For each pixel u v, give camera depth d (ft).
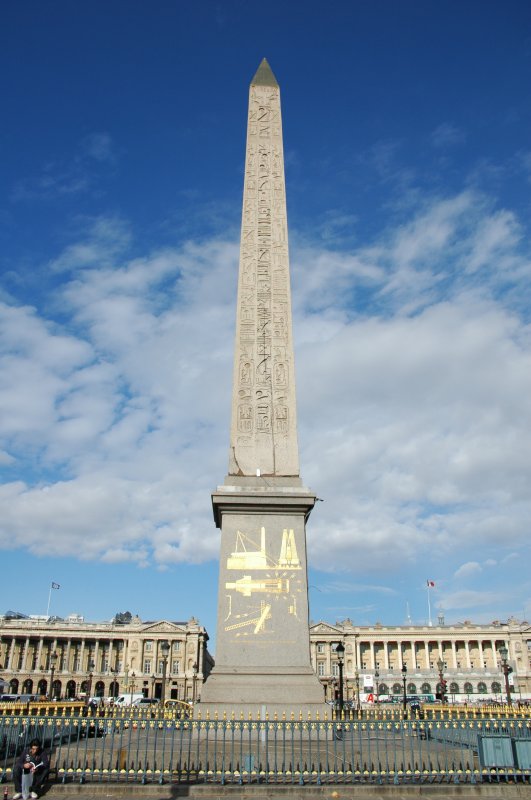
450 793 46.47
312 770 47.98
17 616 474.90
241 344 75.25
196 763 50.03
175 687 432.66
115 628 445.37
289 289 78.28
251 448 70.28
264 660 60.49
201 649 445.78
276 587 63.26
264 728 49.21
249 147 87.04
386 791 46.03
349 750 52.85
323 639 446.60
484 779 49.03
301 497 66.13
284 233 81.46
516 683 422.82
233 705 57.62
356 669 433.89
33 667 429.79
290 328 76.33
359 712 63.72
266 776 46.93
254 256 79.92
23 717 50.42
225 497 65.87
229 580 63.31
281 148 87.40
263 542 64.80
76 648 442.50
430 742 57.98
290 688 58.80
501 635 444.55
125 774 47.78
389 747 53.88
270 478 68.90
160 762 50.24
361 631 449.06
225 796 44.75
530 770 48.96
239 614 62.08
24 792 44.11
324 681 414.41
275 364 74.38
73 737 68.95
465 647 449.89
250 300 77.51
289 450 70.44
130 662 438.40
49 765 47.93
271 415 71.92
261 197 83.56
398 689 417.28
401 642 450.71
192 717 57.82
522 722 54.95
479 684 418.51
